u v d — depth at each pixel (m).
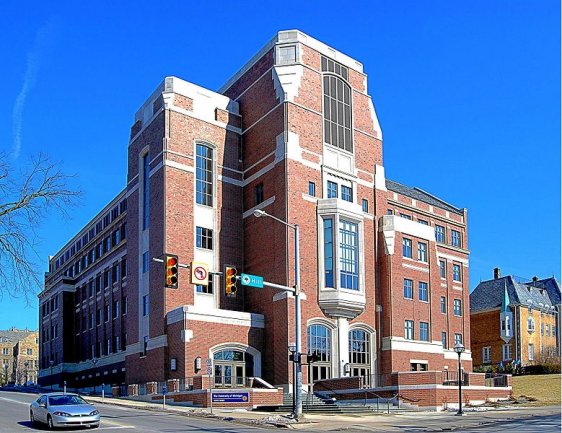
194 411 38.38
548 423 30.59
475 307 94.12
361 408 42.12
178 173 54.16
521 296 91.06
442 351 61.94
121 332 68.12
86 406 27.50
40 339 97.50
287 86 54.69
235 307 54.88
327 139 56.56
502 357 89.50
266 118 56.31
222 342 49.41
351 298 53.38
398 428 29.48
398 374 44.03
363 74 61.59
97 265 78.50
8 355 159.12
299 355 32.84
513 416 36.22
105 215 77.69
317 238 53.53
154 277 53.06
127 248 59.56
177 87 55.88
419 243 62.44
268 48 57.62
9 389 83.06
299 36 56.56
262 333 52.00
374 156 60.62
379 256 58.69
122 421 30.17
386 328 56.78
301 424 31.09
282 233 51.97
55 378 87.19
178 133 55.00
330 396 47.12
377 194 59.69
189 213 54.16
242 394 41.41
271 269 52.75
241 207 57.56
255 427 29.92
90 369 76.38
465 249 77.06
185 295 52.25
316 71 57.09
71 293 87.69
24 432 26.02
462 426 29.89
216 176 56.50
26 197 26.17
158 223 53.50
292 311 50.28
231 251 55.88
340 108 58.47
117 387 53.94
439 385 42.47
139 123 59.94
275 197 53.50
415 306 60.09
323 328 52.47
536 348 89.94
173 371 48.62
